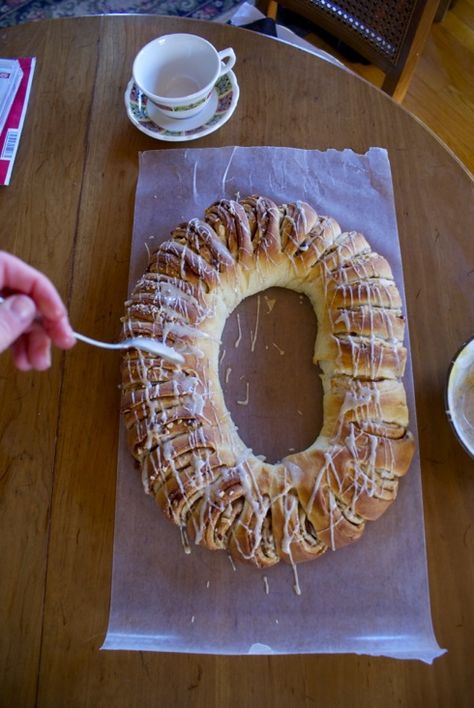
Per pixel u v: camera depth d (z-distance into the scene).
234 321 0.82
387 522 0.72
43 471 0.74
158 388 0.73
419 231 0.85
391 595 0.69
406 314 0.80
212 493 0.70
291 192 0.87
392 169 0.88
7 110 0.91
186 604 0.69
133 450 0.72
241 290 0.81
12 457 0.75
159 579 0.70
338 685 0.66
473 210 0.85
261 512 0.70
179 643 0.68
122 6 1.57
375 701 0.66
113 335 0.80
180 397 0.73
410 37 0.96
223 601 0.69
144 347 0.73
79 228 0.85
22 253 0.84
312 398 0.78
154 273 0.79
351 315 0.77
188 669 0.67
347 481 0.71
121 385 0.76
